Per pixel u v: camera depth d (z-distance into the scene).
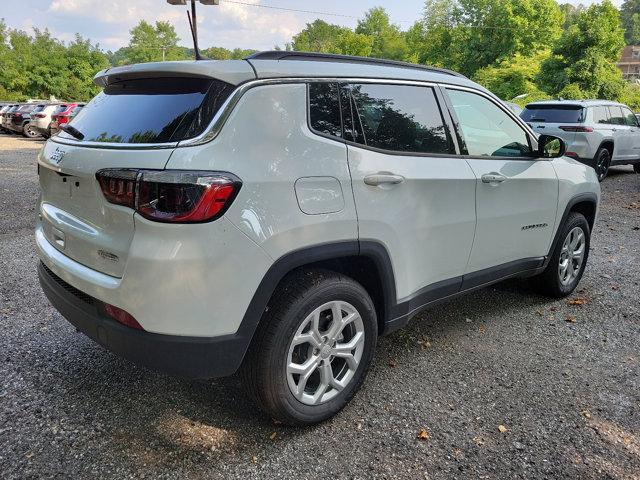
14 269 4.86
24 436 2.49
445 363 3.36
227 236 2.16
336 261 2.76
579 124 10.37
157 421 2.66
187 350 2.19
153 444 2.48
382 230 2.72
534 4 43.78
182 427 2.62
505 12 43.28
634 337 3.81
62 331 3.61
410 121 3.01
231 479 2.27
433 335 3.78
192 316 2.16
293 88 2.48
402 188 2.82
